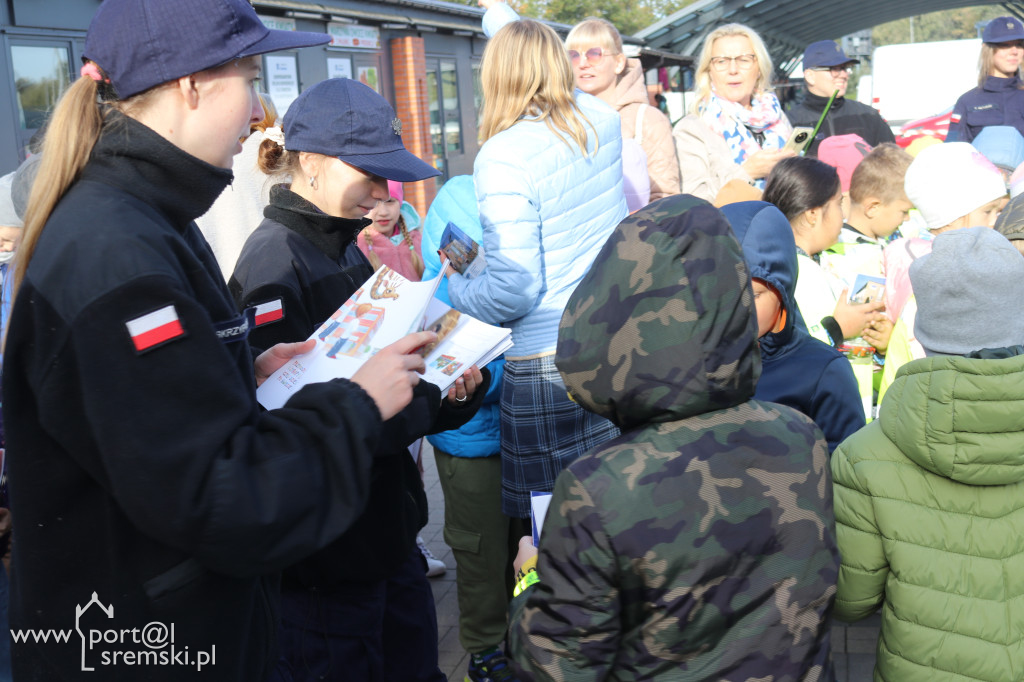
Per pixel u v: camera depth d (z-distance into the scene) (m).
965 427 1.93
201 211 1.69
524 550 1.96
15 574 1.66
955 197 3.59
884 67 15.76
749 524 1.51
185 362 1.48
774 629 1.52
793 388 2.51
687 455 1.51
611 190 3.23
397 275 2.18
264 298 2.37
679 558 1.46
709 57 5.32
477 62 18.86
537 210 3.03
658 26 20.17
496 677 3.37
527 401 3.11
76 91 1.59
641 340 1.51
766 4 21.17
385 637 2.71
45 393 1.47
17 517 1.60
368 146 2.51
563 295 3.12
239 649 1.71
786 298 2.48
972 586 2.02
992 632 2.01
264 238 2.47
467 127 18.39
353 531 2.40
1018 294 2.12
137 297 1.46
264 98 3.59
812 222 3.31
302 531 1.56
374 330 2.06
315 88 2.55
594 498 1.47
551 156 3.02
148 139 1.58
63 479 1.57
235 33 1.63
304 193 2.58
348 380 1.71
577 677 1.50
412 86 15.24
